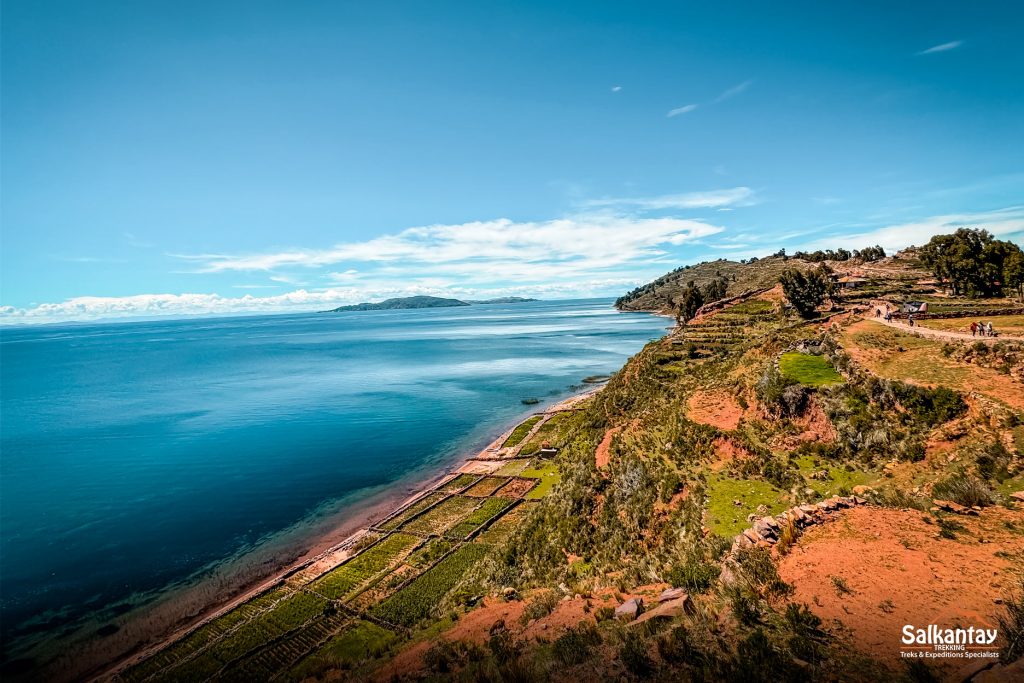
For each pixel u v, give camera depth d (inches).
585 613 659.4
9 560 1521.9
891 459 983.0
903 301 2807.6
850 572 561.9
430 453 2470.5
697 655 464.8
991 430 888.3
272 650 1018.1
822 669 413.4
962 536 597.0
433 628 882.1
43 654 1110.4
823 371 1370.6
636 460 1257.4
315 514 1801.2
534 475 1911.9
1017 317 1721.2
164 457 2559.1
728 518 905.5
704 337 3034.0
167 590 1341.0
